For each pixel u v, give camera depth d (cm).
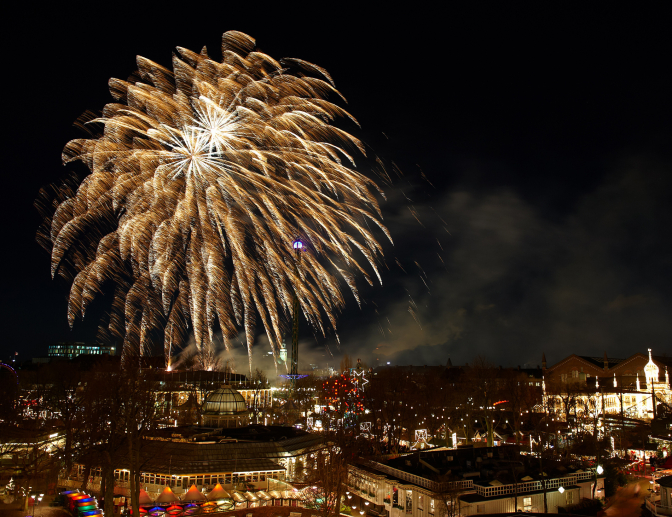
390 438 10025
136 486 5697
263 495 6981
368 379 12381
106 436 6512
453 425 12044
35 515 5844
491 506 5797
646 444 9125
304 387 16388
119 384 6053
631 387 13925
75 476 7838
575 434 9356
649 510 5334
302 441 8956
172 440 8062
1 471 6594
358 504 7069
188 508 6412
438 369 19800
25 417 8531
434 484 5866
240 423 9756
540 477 6291
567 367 16762
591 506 6144
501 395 12100
